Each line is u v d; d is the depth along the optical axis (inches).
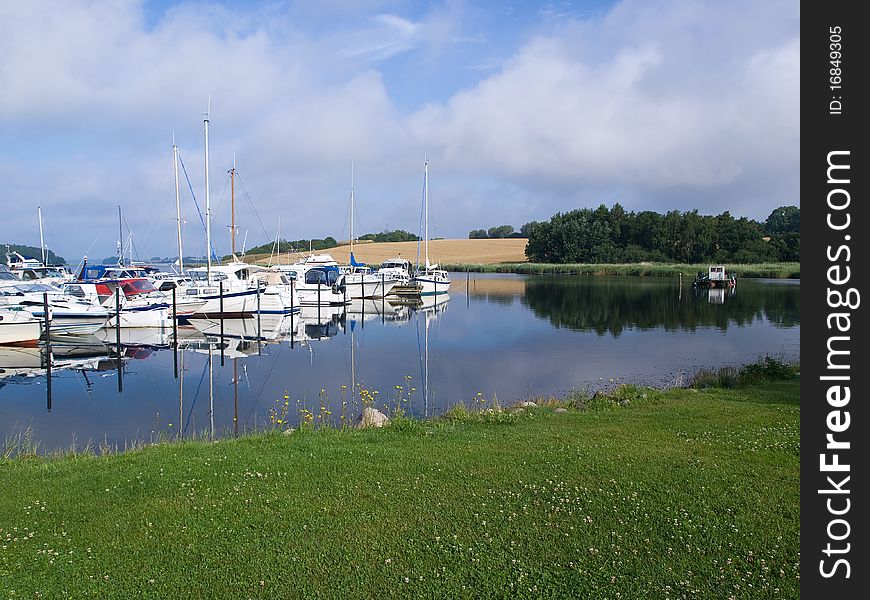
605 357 930.7
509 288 2600.9
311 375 802.2
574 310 1690.5
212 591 207.3
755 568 218.7
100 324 1123.9
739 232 4220.0
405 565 223.0
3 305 1051.9
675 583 209.9
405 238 5457.7
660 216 4630.9
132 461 347.9
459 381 749.3
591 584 209.6
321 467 328.8
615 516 260.2
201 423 553.0
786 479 300.2
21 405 633.0
